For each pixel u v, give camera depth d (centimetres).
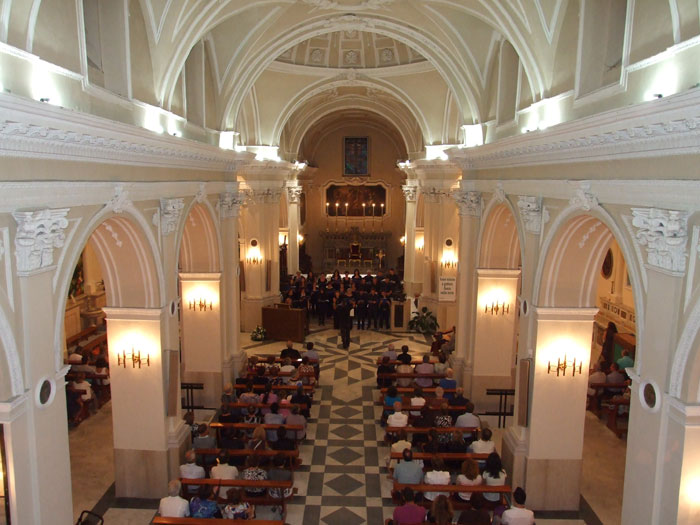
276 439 998
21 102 410
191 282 1234
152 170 799
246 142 1770
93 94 631
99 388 1230
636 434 566
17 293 499
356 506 874
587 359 840
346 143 3278
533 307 843
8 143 448
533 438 857
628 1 586
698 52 470
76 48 597
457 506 792
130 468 889
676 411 501
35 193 496
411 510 699
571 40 741
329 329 1952
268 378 1243
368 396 1341
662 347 520
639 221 537
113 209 675
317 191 3325
